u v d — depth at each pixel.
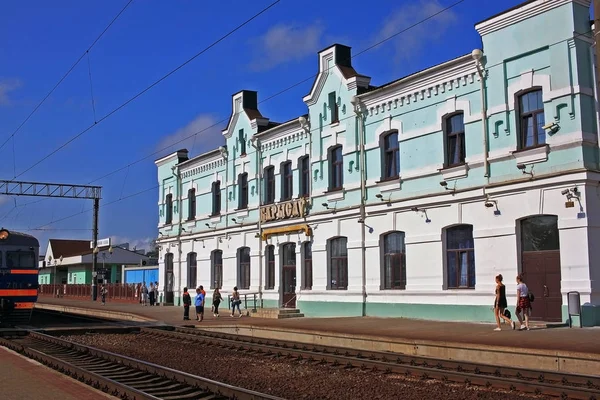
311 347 18.42
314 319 26.00
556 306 19.20
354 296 26.48
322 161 28.92
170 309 38.25
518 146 20.50
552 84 19.58
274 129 31.95
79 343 20.41
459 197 22.12
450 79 22.75
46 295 76.31
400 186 24.69
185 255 40.72
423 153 23.75
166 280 43.28
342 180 27.95
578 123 18.91
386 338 17.80
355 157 26.86
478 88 21.80
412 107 24.34
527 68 20.34
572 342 14.91
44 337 21.38
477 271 21.47
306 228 29.33
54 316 36.53
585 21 19.47
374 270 25.70
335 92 28.28
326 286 28.27
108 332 25.00
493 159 21.17
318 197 29.09
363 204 26.27
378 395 11.56
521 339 15.90
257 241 33.25
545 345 14.53
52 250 90.69
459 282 22.34
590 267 18.39
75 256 76.25
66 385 11.99
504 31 21.05
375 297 25.47
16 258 25.31
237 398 10.92
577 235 18.66
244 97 35.06
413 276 23.84
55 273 86.06
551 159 19.55
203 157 38.66
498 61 21.17
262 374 14.21
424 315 23.25
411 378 13.18
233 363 16.02
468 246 22.17
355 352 16.86
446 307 22.41
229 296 35.28
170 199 43.50
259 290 32.69
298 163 30.61
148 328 25.33
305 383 12.96
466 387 12.05
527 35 20.34
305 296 29.42
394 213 24.84
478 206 21.62
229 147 36.28
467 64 22.00
